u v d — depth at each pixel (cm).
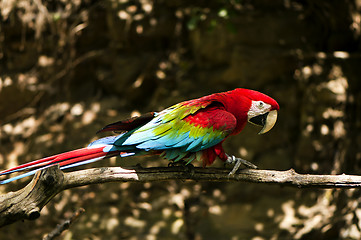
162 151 528
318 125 1030
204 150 536
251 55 1052
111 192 1020
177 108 539
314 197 1016
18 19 1104
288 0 1103
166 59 1123
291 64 1064
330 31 1088
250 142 1054
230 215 998
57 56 1132
